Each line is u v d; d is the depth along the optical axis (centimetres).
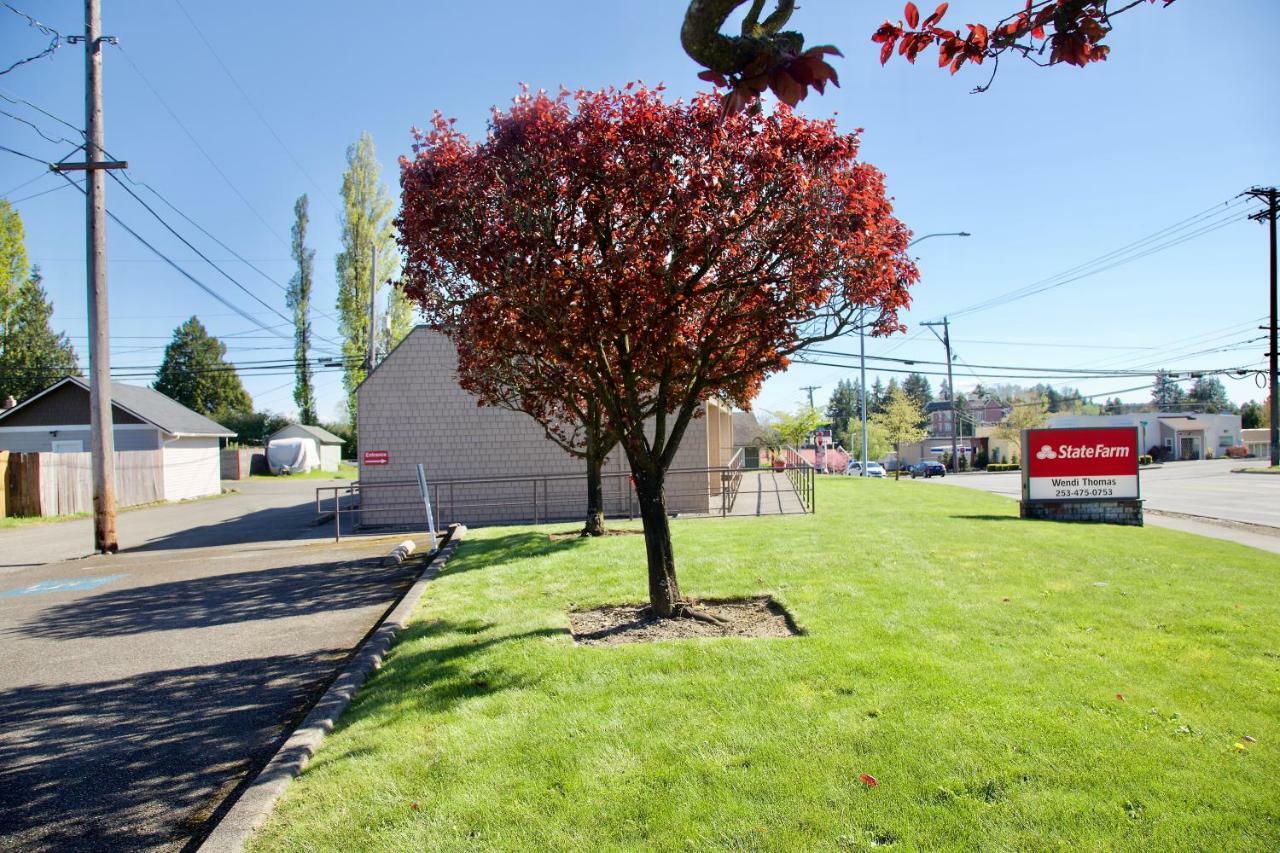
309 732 448
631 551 1001
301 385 5644
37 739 493
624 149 583
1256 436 6806
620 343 635
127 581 1124
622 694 464
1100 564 834
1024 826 308
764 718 415
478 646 588
